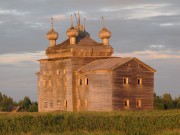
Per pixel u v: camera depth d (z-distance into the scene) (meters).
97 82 107.38
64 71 117.50
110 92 104.38
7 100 176.25
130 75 106.62
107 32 122.69
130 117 82.56
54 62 121.56
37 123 76.25
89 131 74.44
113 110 103.25
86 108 110.25
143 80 108.44
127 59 107.38
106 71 104.94
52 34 127.50
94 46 119.44
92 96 108.50
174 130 77.56
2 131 72.06
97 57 119.06
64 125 77.06
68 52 117.62
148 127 79.31
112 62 109.00
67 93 115.94
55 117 79.25
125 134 73.81
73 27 119.12
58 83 119.75
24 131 73.75
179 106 158.62
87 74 110.25
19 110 162.25
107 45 121.44
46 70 124.69
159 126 81.19
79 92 113.00
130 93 106.44
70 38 119.75
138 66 107.88
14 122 75.31
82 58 116.25
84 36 123.31
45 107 125.19
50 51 124.12
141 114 86.62
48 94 123.75
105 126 78.19
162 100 160.62
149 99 109.06
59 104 119.25
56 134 70.38
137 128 77.50
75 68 115.38
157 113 89.56
